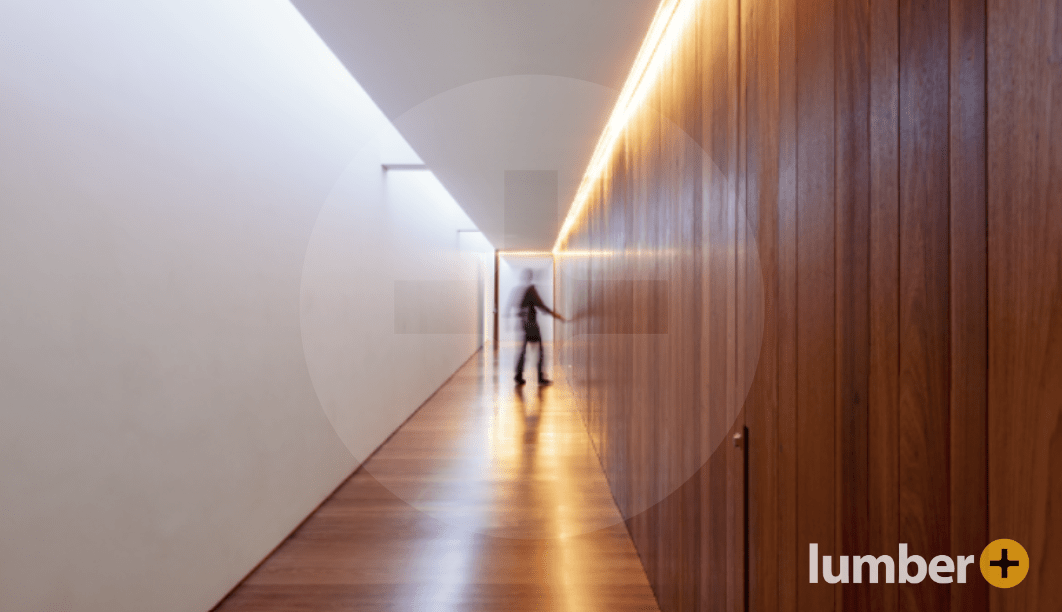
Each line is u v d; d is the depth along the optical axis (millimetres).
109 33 1442
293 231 2545
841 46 736
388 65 2016
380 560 2236
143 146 1572
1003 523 483
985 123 497
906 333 607
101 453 1403
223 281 1985
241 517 2072
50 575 1248
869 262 677
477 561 2229
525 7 1629
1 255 1148
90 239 1377
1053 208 430
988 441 499
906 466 607
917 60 586
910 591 602
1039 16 439
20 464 1183
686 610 1577
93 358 1381
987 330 500
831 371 770
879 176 655
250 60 2186
